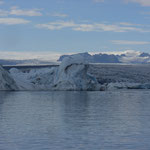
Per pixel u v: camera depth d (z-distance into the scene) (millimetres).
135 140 30984
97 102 76562
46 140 30922
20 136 32688
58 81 132125
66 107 63188
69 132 34969
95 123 41375
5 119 44594
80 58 134750
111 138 31859
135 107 64188
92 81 136625
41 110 57094
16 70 154625
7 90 121750
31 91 121688
